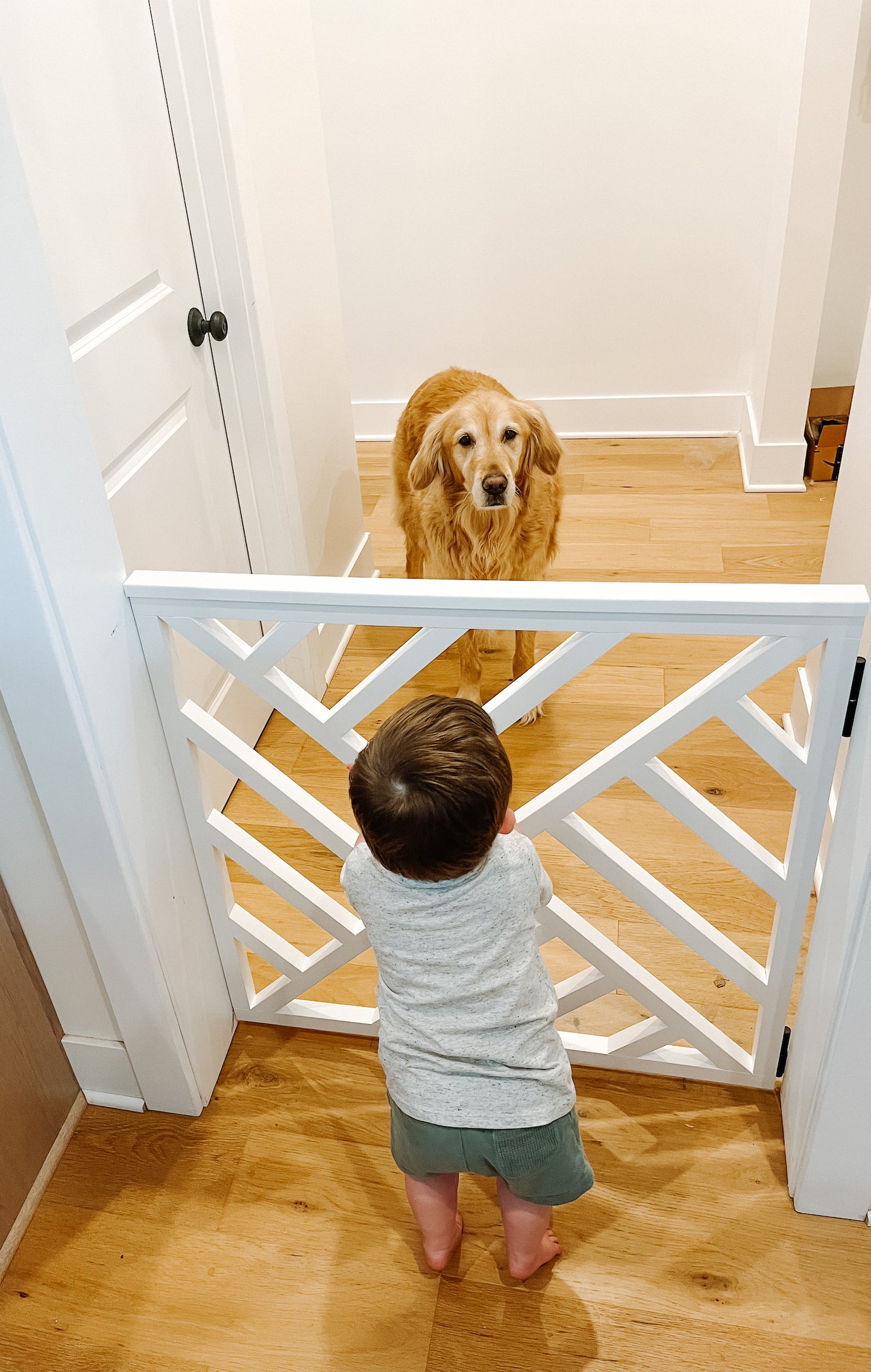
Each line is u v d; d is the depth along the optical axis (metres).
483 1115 1.06
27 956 1.35
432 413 2.28
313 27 3.03
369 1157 1.43
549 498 2.21
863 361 1.66
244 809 2.11
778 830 1.96
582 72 3.00
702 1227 1.32
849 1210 1.31
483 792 0.96
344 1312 1.26
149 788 1.28
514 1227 1.19
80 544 1.07
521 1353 1.21
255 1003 1.60
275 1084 1.54
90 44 1.44
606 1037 1.58
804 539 2.92
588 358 3.52
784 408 3.06
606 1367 1.19
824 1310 1.23
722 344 3.41
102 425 1.52
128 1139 1.48
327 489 2.49
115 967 1.32
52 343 0.99
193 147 1.73
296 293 2.16
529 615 1.10
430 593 1.11
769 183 3.09
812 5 2.45
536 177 3.20
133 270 1.60
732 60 2.92
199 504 1.93
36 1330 1.26
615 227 3.25
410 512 2.43
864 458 1.61
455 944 1.02
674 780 1.23
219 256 1.84
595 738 2.23
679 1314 1.23
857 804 1.09
